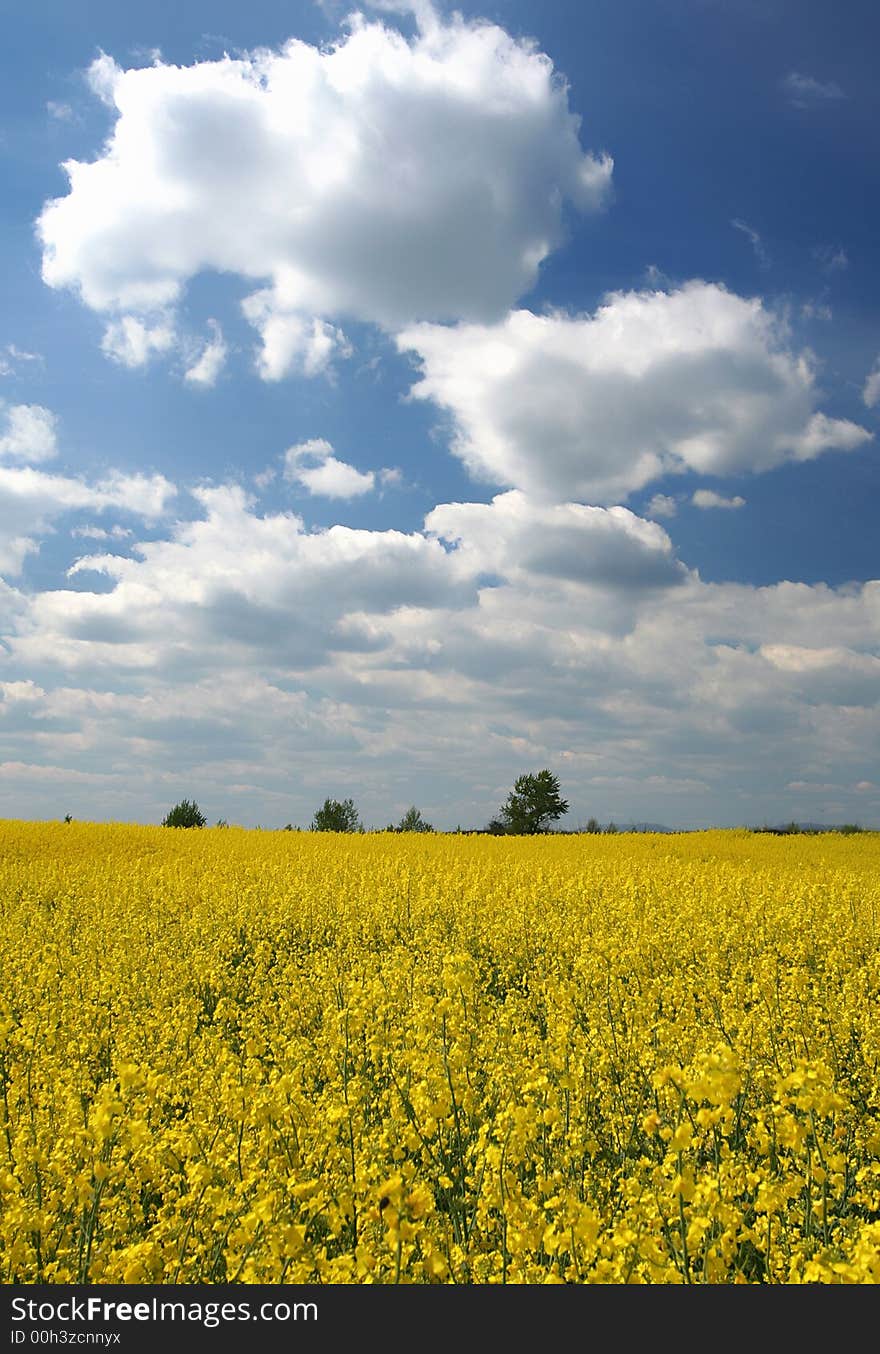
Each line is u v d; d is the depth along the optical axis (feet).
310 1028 29.22
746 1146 17.02
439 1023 20.89
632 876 58.85
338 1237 14.35
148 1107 18.16
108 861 77.87
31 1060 23.54
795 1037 23.29
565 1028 21.63
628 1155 17.92
